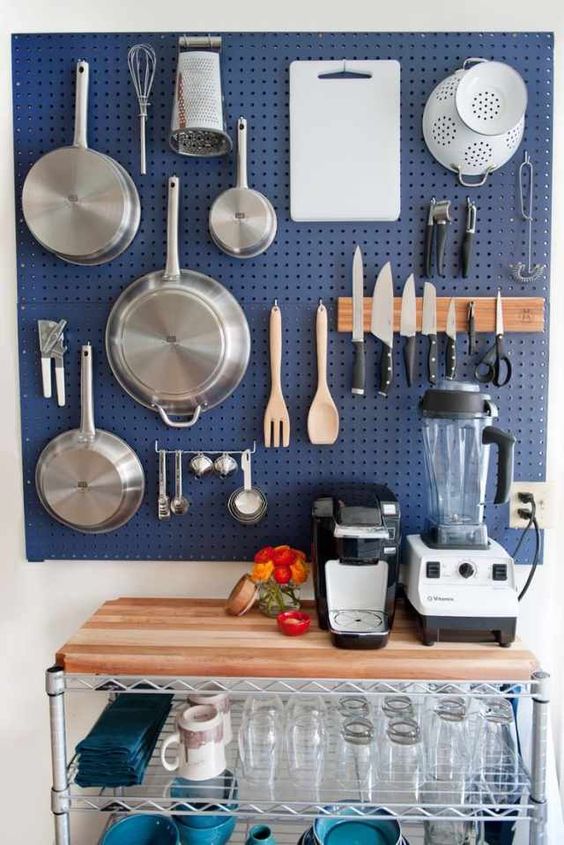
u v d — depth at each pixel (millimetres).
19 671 1631
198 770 1289
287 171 1504
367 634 1272
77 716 1639
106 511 1521
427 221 1505
